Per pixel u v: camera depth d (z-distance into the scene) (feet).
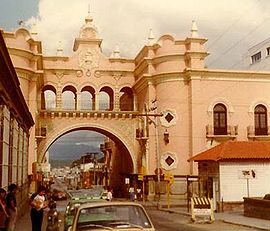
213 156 103.50
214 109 156.97
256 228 70.18
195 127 152.97
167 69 157.89
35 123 154.81
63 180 532.32
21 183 101.55
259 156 100.94
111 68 178.60
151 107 158.51
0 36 39.70
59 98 172.04
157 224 80.64
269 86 161.58
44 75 172.76
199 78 155.02
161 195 151.23
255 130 159.33
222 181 100.42
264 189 101.30
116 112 170.09
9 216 49.19
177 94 156.56
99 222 29.66
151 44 162.61
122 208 30.60
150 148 159.43
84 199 51.62
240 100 158.61
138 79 167.73
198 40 156.56
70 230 29.50
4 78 54.95
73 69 174.60
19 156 94.27
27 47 154.92
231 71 157.38
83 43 177.47
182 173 153.38
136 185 167.12
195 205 83.35
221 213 96.73
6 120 63.82
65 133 171.83
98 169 310.45
